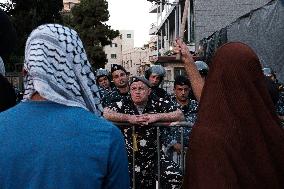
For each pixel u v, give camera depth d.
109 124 1.58
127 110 4.21
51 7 29.08
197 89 2.64
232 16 23.50
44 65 1.56
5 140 1.52
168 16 32.56
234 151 1.65
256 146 1.70
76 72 1.64
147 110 4.23
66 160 1.49
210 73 1.78
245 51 1.76
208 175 1.62
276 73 8.57
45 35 1.59
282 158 1.75
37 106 1.58
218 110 1.70
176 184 4.04
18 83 10.78
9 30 2.36
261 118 1.73
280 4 8.48
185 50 2.72
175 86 5.19
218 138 1.65
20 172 1.49
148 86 4.22
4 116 1.58
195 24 23.47
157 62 21.27
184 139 4.42
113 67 6.41
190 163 1.69
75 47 1.64
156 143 4.14
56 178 1.48
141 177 4.12
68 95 1.60
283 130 1.81
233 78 1.72
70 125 1.53
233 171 1.63
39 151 1.49
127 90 6.38
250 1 23.50
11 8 27.75
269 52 8.91
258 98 1.73
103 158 1.52
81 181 1.49
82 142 1.51
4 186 1.49
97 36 44.94
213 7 23.48
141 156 4.11
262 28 9.28
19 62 19.34
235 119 1.69
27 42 1.64
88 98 1.66
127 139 4.16
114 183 1.56
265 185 1.70
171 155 4.52
